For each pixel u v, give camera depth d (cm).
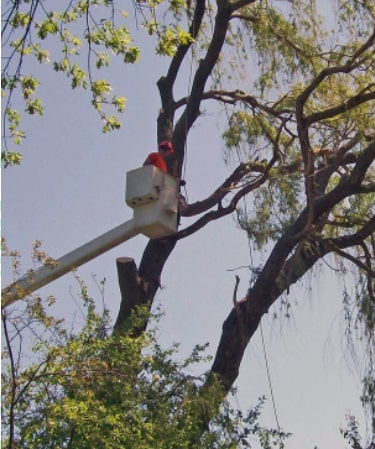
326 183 1845
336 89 1859
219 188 1855
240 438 1403
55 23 1360
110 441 1193
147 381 1353
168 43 1398
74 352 1232
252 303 1769
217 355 1762
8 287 1159
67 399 1195
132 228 1315
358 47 1853
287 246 1767
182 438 1311
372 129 1789
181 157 1842
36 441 1194
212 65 1898
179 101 1948
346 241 1786
